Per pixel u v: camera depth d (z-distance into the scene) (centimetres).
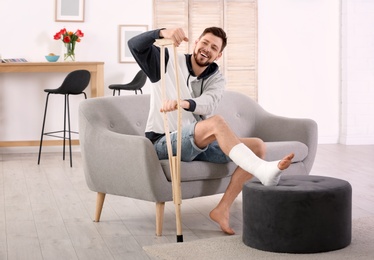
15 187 487
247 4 746
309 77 767
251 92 755
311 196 288
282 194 289
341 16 763
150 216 387
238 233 341
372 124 764
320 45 766
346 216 299
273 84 761
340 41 768
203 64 354
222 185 363
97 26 702
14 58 681
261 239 297
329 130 774
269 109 761
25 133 695
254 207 299
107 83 708
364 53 757
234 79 750
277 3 755
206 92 347
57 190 475
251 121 443
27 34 689
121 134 352
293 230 289
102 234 343
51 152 702
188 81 357
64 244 321
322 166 588
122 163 346
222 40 351
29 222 371
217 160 353
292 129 421
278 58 760
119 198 441
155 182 333
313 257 284
